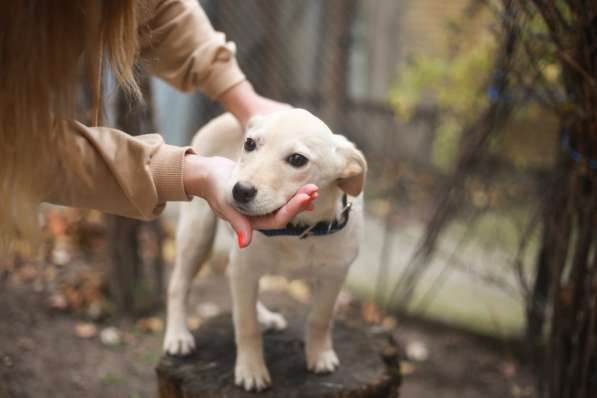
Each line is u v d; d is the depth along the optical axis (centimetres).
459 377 315
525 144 353
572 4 187
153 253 371
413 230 454
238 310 178
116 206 129
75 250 383
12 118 107
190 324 334
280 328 223
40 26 101
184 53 186
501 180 443
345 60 584
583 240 206
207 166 132
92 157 123
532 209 418
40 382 274
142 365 300
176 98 504
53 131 113
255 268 168
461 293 372
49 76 105
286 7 557
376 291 375
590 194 210
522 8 204
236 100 191
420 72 430
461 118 416
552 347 223
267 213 133
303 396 183
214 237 212
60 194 123
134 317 337
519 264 263
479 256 399
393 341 222
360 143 583
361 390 188
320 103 588
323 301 182
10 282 340
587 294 209
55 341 305
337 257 165
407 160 546
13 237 121
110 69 130
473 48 394
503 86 242
